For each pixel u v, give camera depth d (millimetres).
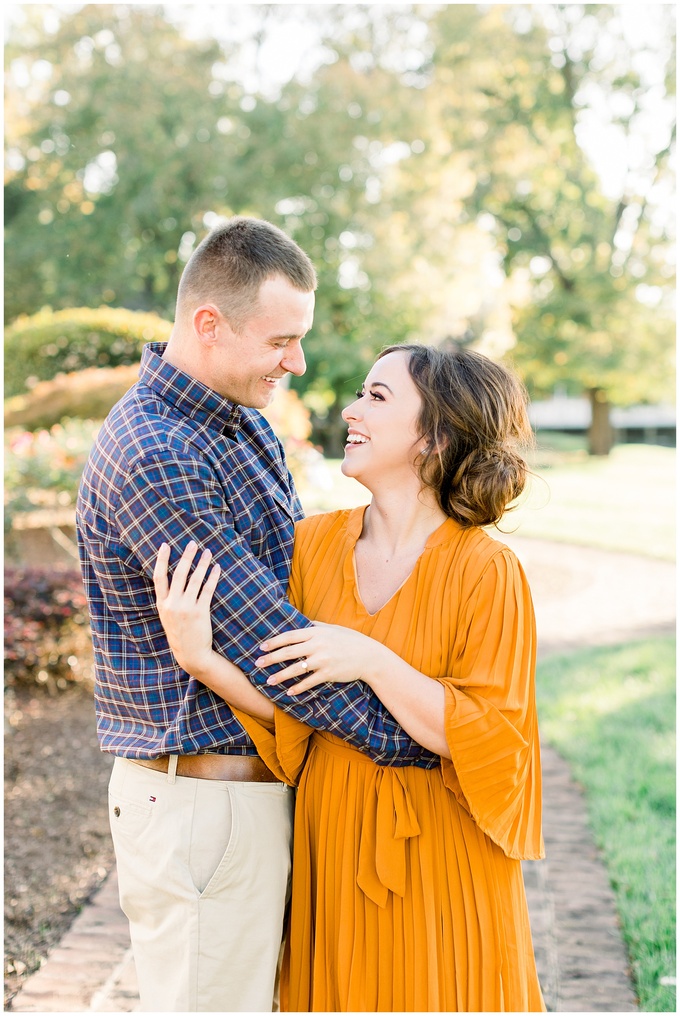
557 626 7012
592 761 4160
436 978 1516
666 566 9125
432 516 1675
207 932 1636
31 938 2727
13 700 4797
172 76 16156
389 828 1544
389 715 1564
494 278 21688
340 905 1576
